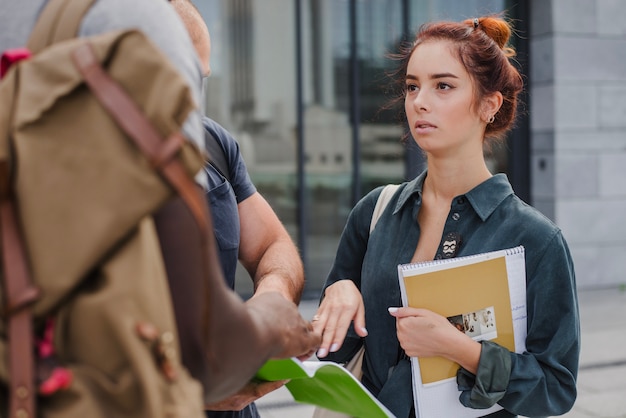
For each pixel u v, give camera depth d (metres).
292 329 1.26
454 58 1.73
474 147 1.78
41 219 0.89
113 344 0.88
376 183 8.30
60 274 0.88
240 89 7.85
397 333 1.64
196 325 0.98
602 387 4.95
